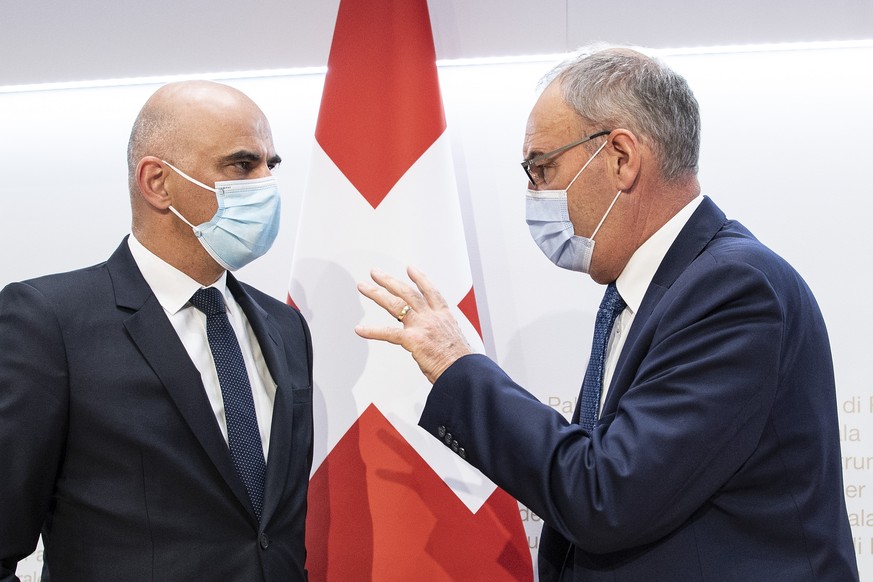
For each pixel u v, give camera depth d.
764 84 2.08
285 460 1.44
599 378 1.38
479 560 1.80
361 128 1.89
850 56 2.07
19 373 1.28
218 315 1.47
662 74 1.32
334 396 1.84
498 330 2.11
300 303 1.86
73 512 1.33
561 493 1.18
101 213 2.11
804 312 1.25
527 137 1.39
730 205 2.08
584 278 2.10
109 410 1.32
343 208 1.87
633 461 1.14
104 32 2.09
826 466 1.22
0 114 2.12
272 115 2.12
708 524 1.19
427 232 1.86
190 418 1.35
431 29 1.95
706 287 1.20
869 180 2.06
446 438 1.28
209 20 2.09
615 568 1.22
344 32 1.93
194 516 1.34
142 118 1.46
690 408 1.14
